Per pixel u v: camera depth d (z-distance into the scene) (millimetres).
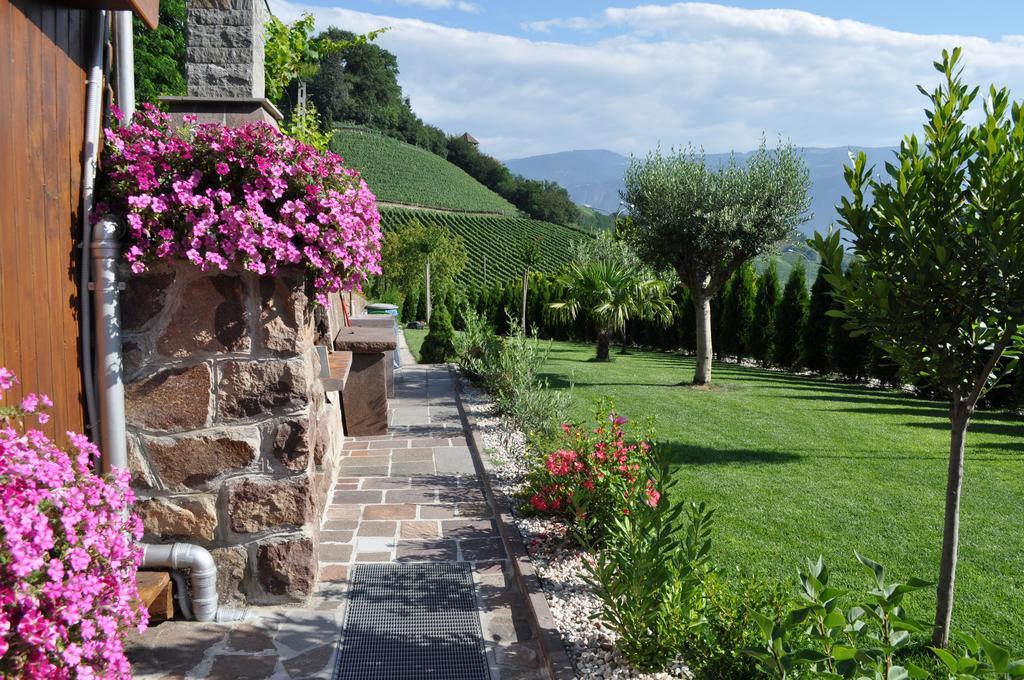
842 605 3482
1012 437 7527
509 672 2875
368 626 3215
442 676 2832
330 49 7375
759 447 6879
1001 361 3941
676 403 9445
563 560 3826
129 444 3168
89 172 2973
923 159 2803
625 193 11664
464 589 3602
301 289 3252
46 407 2688
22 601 1730
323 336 5547
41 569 1850
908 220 2742
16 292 2479
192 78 4352
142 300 3123
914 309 2768
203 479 3248
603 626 3090
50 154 2711
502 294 23875
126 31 3268
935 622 3098
